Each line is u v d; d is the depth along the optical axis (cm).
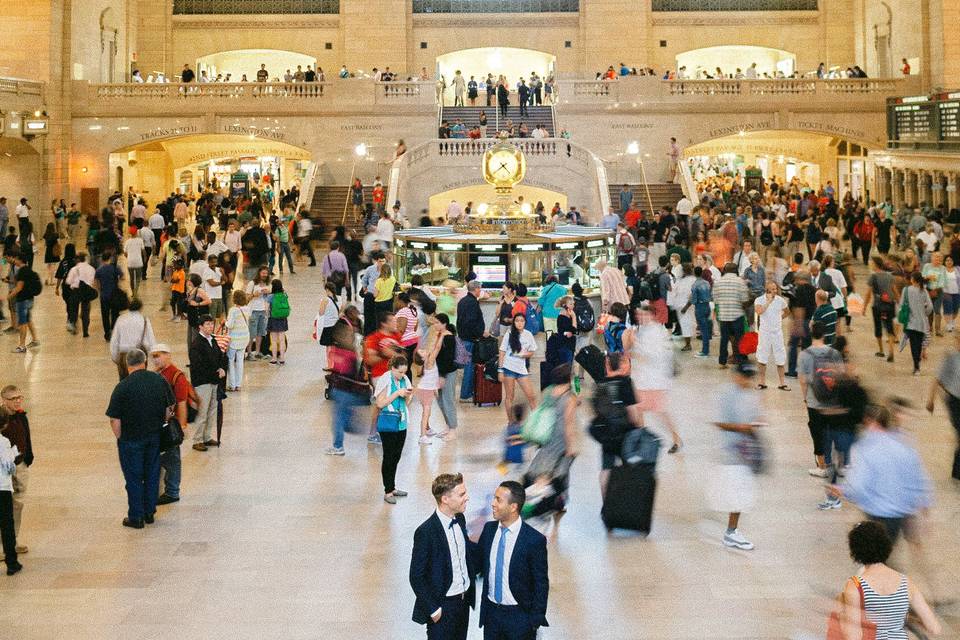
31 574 790
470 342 1329
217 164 4406
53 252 2372
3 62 3584
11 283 1866
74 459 1099
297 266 2797
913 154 3244
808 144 4078
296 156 4016
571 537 862
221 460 1093
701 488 984
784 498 956
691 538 857
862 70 4016
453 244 1702
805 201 3127
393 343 1116
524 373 1167
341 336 1109
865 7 4178
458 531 605
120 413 881
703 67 4603
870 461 729
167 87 3662
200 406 1116
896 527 725
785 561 808
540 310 1508
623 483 841
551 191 3584
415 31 4341
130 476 885
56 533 878
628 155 3641
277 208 3772
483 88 4516
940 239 2380
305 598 747
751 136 4022
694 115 3631
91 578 782
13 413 828
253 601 742
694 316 1700
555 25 4325
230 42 4381
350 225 3244
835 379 929
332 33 4378
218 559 820
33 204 3616
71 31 3653
